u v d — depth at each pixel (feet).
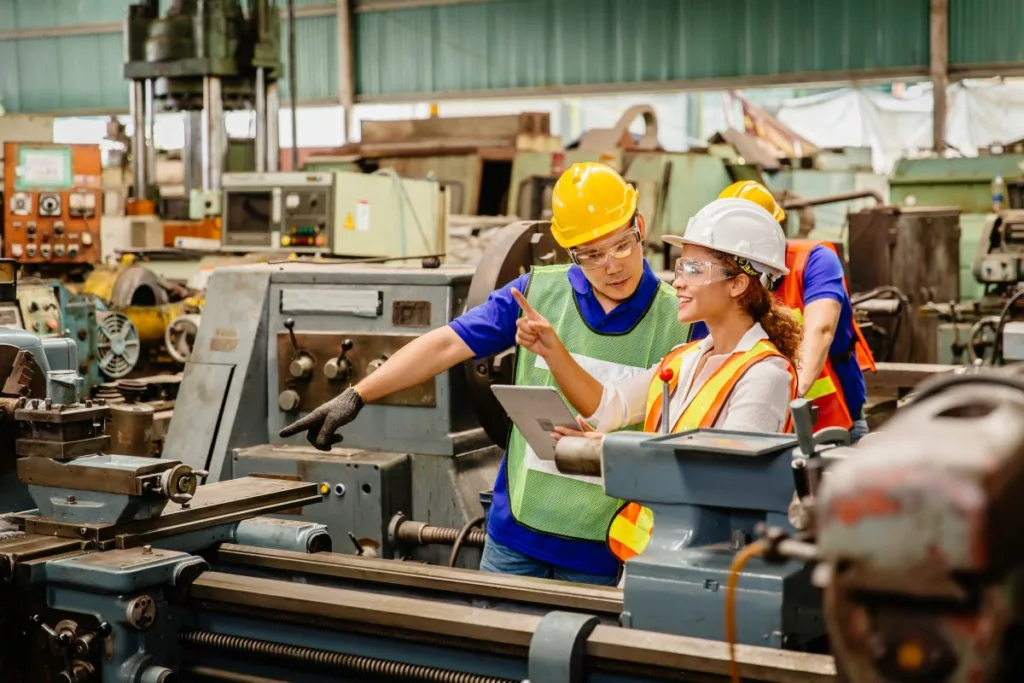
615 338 7.05
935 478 2.48
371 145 27.07
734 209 5.77
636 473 4.85
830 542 2.59
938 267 19.03
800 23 30.55
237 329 9.61
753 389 5.49
